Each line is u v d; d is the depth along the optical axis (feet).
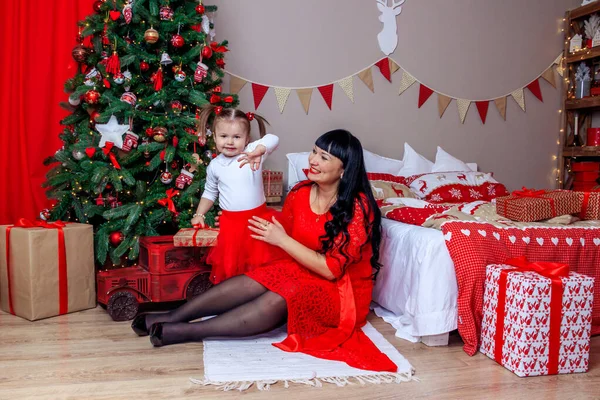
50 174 8.44
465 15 13.06
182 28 8.64
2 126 9.76
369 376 5.44
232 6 10.98
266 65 11.35
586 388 5.39
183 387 5.07
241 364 5.59
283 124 11.60
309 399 4.90
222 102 8.95
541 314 5.63
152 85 8.47
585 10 13.30
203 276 7.71
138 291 7.41
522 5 13.64
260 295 6.09
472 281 6.33
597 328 7.25
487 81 13.43
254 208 6.86
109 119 8.00
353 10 11.97
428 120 12.92
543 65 14.02
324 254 6.15
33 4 9.86
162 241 7.80
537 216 7.45
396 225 7.79
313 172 6.20
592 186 13.29
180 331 5.95
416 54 12.65
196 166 8.29
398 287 7.31
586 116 14.16
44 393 4.85
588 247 7.07
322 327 6.26
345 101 12.07
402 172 11.91
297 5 11.50
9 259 7.38
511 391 5.26
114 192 8.43
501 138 13.74
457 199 10.57
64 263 7.40
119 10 8.05
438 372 5.70
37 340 6.32
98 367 5.51
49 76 10.05
